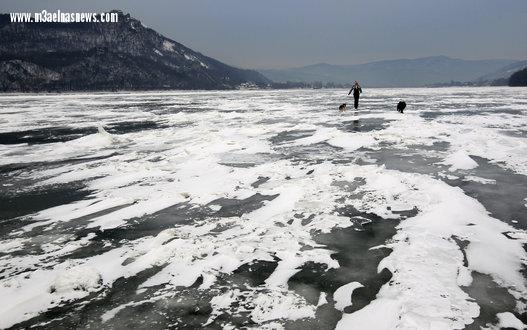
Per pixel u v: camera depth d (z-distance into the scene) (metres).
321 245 5.54
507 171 9.52
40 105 51.69
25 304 4.22
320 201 7.47
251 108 37.09
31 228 6.62
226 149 13.65
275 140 15.55
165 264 5.07
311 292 4.34
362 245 5.50
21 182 9.94
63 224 6.77
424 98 49.19
